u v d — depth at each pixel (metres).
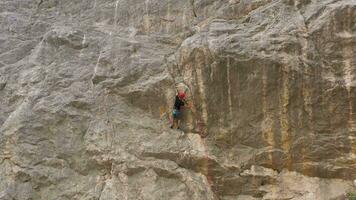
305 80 12.71
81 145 13.13
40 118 13.45
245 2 14.55
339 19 12.93
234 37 13.26
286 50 12.90
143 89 13.68
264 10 13.98
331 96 12.66
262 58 12.80
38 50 15.12
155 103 13.66
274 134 12.88
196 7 15.12
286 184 12.73
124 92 13.82
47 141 13.22
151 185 12.41
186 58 13.48
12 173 12.74
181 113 13.34
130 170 12.59
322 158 12.74
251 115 12.99
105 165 12.80
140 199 12.20
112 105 13.68
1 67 15.12
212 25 14.00
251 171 12.85
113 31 15.40
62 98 13.77
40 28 16.16
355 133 12.55
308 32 13.07
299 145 12.78
